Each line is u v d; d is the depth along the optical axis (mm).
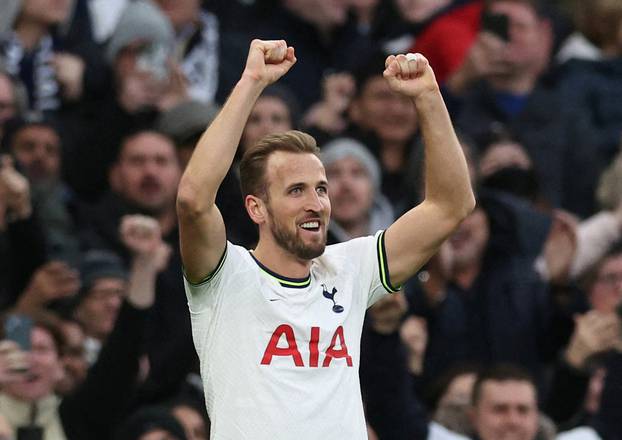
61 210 25578
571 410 23562
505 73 30547
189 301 15031
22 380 20844
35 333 21266
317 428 14539
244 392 14625
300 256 14805
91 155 27484
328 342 14812
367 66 28188
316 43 31594
